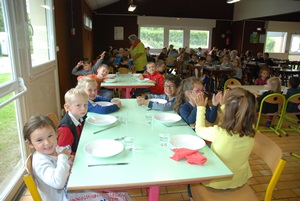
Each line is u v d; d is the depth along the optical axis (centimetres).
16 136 210
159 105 213
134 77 418
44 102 293
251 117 134
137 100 238
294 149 302
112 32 1029
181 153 125
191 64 706
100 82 359
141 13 1033
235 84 411
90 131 161
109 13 1009
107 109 201
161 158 126
